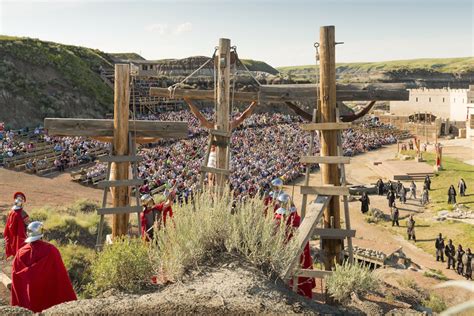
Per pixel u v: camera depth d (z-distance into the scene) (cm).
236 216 601
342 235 784
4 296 748
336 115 851
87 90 7162
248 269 533
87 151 3922
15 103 5947
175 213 617
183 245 555
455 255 2036
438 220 2975
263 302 459
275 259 549
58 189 2698
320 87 854
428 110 10200
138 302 449
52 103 6375
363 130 8194
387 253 1945
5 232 944
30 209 1883
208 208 607
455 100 9506
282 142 5828
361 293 636
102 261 543
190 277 523
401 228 2809
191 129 5956
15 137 4219
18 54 6750
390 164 5222
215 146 1020
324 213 826
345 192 768
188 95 1075
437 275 1744
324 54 842
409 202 3559
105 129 954
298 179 4247
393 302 725
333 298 619
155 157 3956
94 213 1630
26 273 559
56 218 1334
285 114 8600
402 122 9575
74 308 436
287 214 659
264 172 3834
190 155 4022
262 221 586
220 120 1016
